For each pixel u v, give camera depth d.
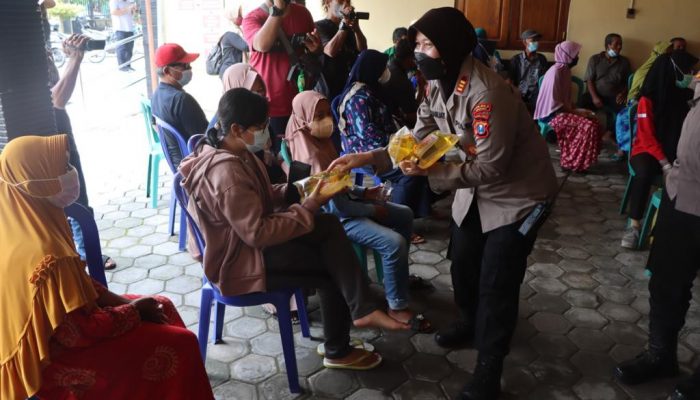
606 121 6.37
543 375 2.31
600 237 3.72
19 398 1.51
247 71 3.05
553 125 5.13
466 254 2.26
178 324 1.92
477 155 1.86
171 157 3.33
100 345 1.58
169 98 3.21
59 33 8.53
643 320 2.72
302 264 2.05
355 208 2.46
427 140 1.87
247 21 3.71
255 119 2.01
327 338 2.28
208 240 1.96
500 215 1.97
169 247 3.46
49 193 1.57
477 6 6.69
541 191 1.95
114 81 8.76
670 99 3.23
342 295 2.18
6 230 1.52
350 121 3.09
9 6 2.01
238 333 2.58
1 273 1.49
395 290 2.41
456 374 2.31
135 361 1.62
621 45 6.23
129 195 4.32
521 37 6.56
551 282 3.09
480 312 2.08
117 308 1.62
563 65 5.21
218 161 1.92
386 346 2.49
